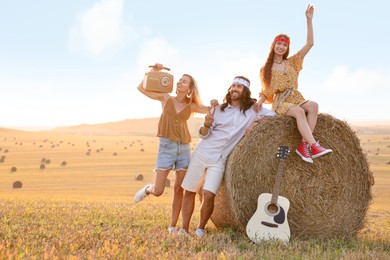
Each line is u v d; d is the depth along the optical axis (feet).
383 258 19.45
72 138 479.00
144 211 35.55
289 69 25.71
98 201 50.11
